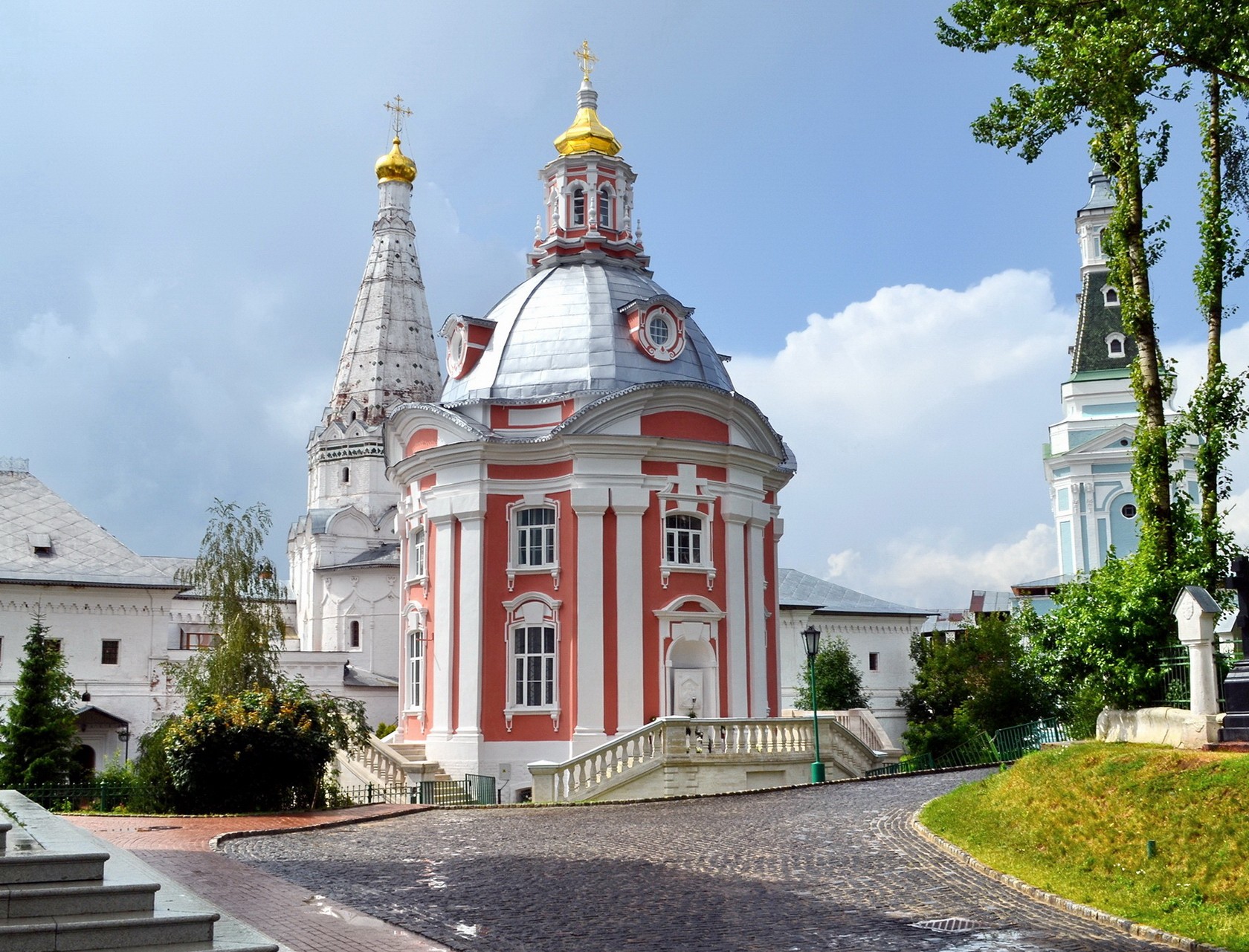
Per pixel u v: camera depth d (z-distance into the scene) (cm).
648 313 4344
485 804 2975
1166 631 2316
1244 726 1936
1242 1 2155
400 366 9181
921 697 6247
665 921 1391
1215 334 2636
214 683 4062
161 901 1110
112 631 5528
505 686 4009
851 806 2420
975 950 1228
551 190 4862
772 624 4688
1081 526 7162
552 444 4028
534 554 4100
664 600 4019
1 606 5325
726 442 4259
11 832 1259
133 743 5453
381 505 8919
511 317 4500
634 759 3275
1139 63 2247
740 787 3356
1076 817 1748
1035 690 5678
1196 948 1209
